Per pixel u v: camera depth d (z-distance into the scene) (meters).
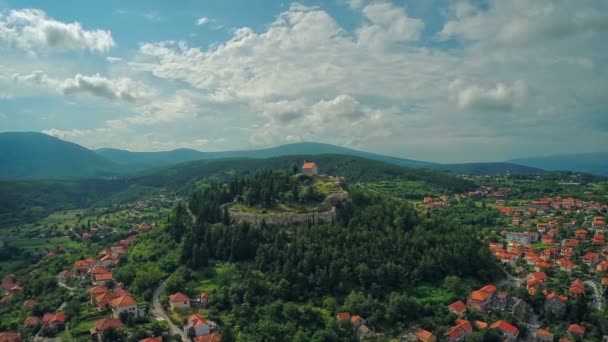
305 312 181.25
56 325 184.50
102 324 172.38
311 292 195.88
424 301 196.75
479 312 193.75
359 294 191.38
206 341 160.88
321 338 167.00
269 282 197.50
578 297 198.62
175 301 189.62
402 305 186.38
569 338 179.88
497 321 186.62
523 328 185.75
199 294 197.50
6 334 178.88
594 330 183.62
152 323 176.38
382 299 195.62
